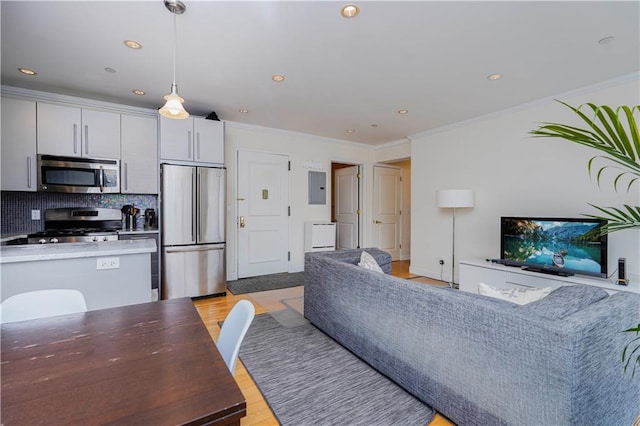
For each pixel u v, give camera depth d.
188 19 1.95
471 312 1.43
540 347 1.18
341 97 3.32
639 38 2.13
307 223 5.07
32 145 3.09
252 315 1.14
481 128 3.96
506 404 1.29
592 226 2.78
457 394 1.49
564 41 2.18
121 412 0.70
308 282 2.89
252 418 1.60
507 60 2.47
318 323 2.71
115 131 3.45
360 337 2.16
